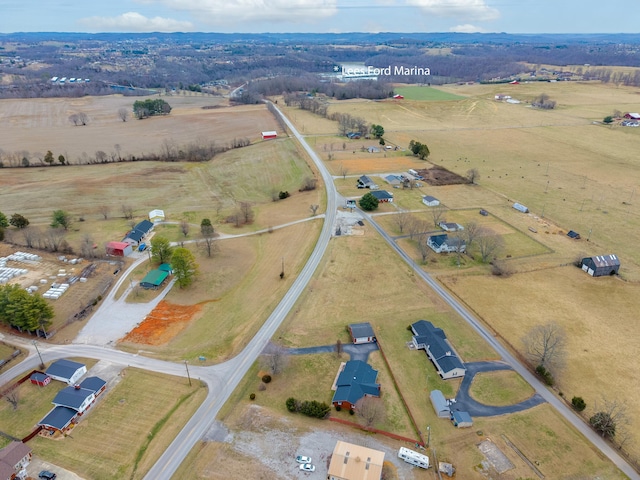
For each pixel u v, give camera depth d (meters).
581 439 55.91
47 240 105.12
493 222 117.62
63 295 85.75
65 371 64.81
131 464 52.06
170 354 70.56
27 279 90.56
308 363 68.88
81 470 51.28
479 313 80.38
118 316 80.12
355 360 68.12
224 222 121.06
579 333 74.88
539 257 99.69
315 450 54.28
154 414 59.25
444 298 85.38
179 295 86.50
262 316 79.94
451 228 111.75
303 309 82.06
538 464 52.62
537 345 70.75
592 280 91.06
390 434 56.50
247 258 100.75
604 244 105.94
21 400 61.66
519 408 60.59
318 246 105.50
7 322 75.19
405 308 82.38
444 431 57.03
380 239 108.56
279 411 59.97
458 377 65.94
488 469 52.06
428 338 71.81
